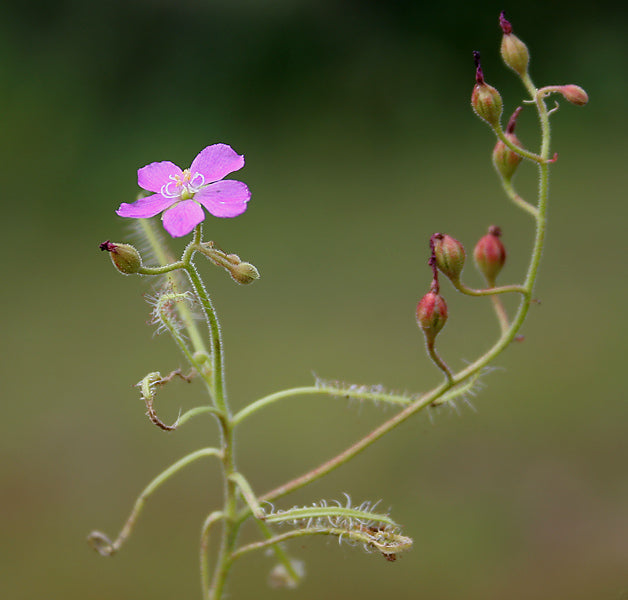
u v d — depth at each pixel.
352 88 1.46
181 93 1.43
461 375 0.33
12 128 1.29
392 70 1.47
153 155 1.34
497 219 1.05
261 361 0.71
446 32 1.50
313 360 0.71
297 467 0.58
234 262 0.32
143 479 0.58
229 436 0.33
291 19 1.47
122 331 0.77
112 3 1.44
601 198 1.10
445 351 0.71
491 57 1.49
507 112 1.42
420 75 1.47
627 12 1.51
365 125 1.42
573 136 1.34
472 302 0.79
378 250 0.97
